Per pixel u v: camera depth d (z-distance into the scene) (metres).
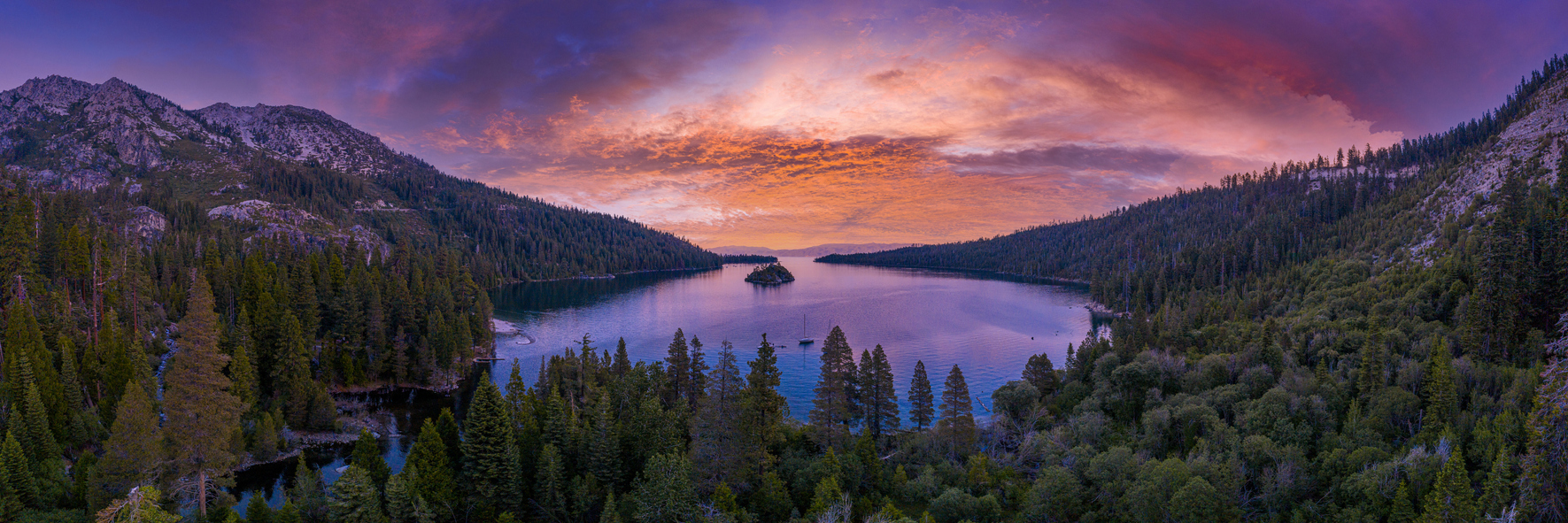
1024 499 67.12
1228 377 95.56
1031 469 78.31
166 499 57.56
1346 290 143.88
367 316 129.38
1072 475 66.38
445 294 164.00
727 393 80.94
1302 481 61.53
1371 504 56.19
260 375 106.19
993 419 102.44
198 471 58.38
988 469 75.38
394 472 81.06
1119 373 97.88
